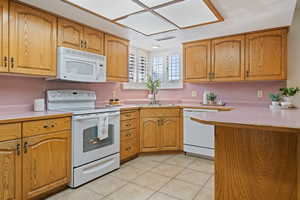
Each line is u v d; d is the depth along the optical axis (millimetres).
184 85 3906
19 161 1641
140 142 3146
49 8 1975
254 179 1382
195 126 3090
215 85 3541
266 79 2748
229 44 3012
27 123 1696
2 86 2021
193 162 2875
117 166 2619
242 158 1419
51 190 1952
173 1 1800
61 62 2174
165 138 3223
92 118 2266
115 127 2607
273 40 2691
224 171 1484
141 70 4070
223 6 1969
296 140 1248
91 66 2531
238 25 2533
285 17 2271
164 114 3221
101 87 3197
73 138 2088
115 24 2439
